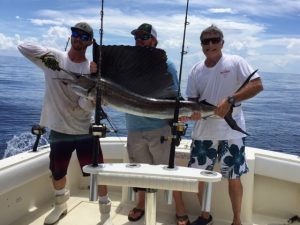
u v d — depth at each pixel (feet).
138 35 9.16
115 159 11.92
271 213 10.57
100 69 7.01
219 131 9.04
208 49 8.82
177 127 6.17
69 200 11.17
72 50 9.12
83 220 9.92
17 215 9.78
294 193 10.30
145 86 7.71
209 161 9.23
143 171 5.80
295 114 110.52
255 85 8.55
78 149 9.66
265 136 65.51
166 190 5.99
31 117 69.36
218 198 10.02
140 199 10.07
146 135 9.59
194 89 9.29
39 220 9.84
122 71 7.68
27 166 9.45
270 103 148.36
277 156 10.24
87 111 9.42
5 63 320.50
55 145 9.48
